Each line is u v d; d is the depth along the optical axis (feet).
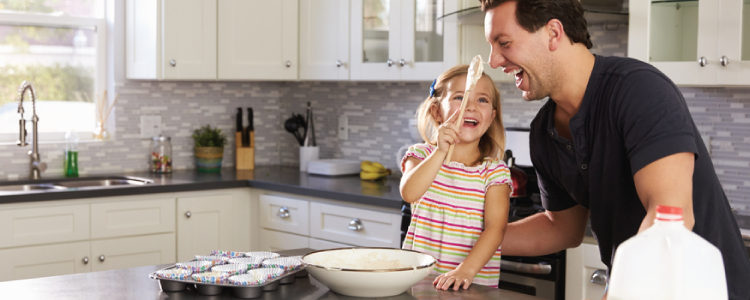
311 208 10.25
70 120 11.63
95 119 11.87
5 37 10.93
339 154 13.00
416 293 4.17
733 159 8.40
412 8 10.09
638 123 3.89
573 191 4.94
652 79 4.01
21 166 10.92
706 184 4.18
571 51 4.35
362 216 9.50
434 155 4.95
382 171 11.35
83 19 11.58
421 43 10.09
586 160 4.54
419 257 4.38
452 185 5.57
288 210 10.60
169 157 12.05
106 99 11.85
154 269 4.75
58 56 11.44
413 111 11.69
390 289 3.97
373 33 10.75
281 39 11.87
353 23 10.99
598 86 4.32
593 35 9.37
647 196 3.71
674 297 2.54
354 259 4.50
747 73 7.07
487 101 5.64
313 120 13.39
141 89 12.02
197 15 11.14
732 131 8.38
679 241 2.58
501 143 5.94
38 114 11.30
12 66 11.02
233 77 11.51
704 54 7.33
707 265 2.55
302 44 11.89
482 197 5.54
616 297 2.66
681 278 2.54
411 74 10.20
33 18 11.07
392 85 12.00
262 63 11.75
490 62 4.48
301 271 4.56
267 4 11.73
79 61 11.66
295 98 13.66
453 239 5.48
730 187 8.45
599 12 8.16
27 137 11.09
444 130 4.90
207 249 10.84
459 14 8.86
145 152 12.16
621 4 8.34
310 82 13.38
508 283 7.94
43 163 10.90
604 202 4.50
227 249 11.05
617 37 9.14
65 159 11.30
